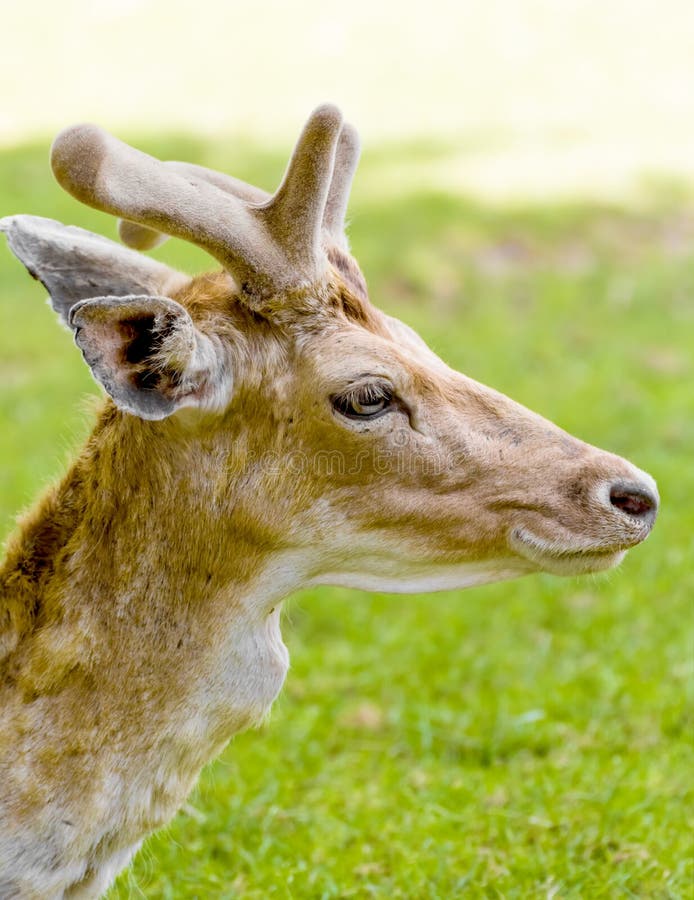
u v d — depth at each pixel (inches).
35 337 993.5
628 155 1545.3
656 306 1128.8
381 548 346.6
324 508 340.8
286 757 518.0
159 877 441.4
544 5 2193.7
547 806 475.2
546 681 571.2
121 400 315.9
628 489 343.9
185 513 337.1
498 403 351.3
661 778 490.0
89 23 2097.7
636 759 507.5
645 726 533.6
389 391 337.4
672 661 580.4
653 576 655.8
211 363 331.0
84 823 332.5
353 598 649.0
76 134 324.5
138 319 315.9
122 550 338.0
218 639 339.3
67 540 343.3
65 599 337.7
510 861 443.8
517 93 1808.6
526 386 918.4
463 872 440.1
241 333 338.0
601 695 558.6
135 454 338.3
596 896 426.0
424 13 2158.0
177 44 2005.4
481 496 343.3
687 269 1221.7
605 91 1822.1
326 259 347.3
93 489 343.0
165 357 319.6
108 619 335.9
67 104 1702.8
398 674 581.6
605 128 1658.5
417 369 342.6
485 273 1181.1
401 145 1563.7
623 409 876.6
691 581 649.6
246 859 453.4
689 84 1852.9
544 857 443.5
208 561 337.7
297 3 2203.5
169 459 337.4
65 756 331.6
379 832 465.4
